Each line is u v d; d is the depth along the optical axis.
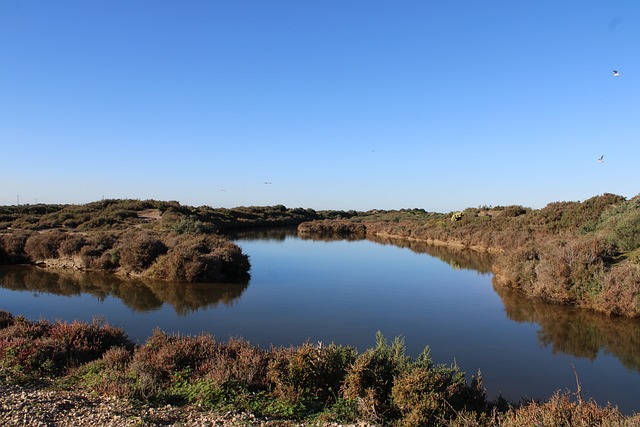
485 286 24.38
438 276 27.81
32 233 34.88
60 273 26.98
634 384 11.14
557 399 7.47
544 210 45.00
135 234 35.34
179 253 25.27
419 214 92.94
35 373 8.53
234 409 7.28
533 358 12.98
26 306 18.75
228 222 72.06
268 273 28.42
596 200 39.91
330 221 79.50
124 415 6.66
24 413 6.40
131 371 8.45
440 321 16.98
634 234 22.14
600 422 6.55
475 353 13.41
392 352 9.71
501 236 41.44
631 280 17.41
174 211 60.72
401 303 20.05
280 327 15.86
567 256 20.69
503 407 8.41
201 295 21.33
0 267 29.16
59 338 10.41
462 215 60.25
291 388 8.05
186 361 9.41
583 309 18.77
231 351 10.05
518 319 17.31
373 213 115.81
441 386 7.96
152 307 18.75
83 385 8.06
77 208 59.97
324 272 29.12
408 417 7.22
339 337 14.78
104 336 11.08
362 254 40.38
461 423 7.12
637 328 15.99
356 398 7.91
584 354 13.37
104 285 23.48
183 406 7.33
